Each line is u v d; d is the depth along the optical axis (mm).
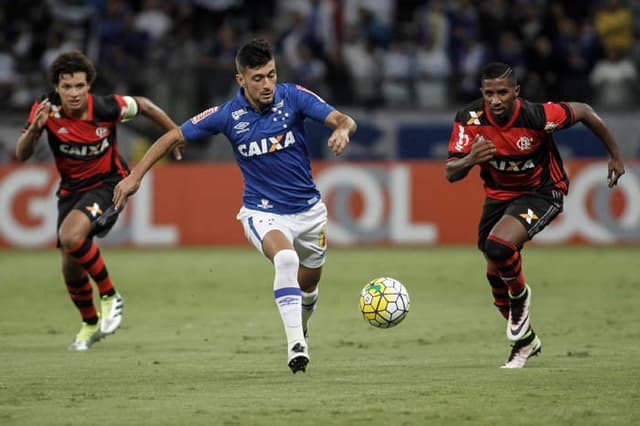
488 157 26406
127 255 64375
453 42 78688
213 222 69000
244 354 31109
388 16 84062
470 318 39656
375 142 74625
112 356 30859
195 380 25875
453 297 46062
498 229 27234
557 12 77938
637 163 67438
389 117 74688
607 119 74125
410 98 76438
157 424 20266
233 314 41594
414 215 68250
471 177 68438
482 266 57500
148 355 31031
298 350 24781
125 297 46812
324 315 40969
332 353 31219
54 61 31594
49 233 67750
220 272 55844
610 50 75438
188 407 21969
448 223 68312
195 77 72625
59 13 80875
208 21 83000
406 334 35656
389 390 23828
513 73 26922
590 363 28156
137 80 73062
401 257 62219
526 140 27484
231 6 83688
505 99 26672
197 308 43438
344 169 68062
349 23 81312
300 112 27047
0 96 74438
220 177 69000
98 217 32375
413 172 68312
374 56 77625
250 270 56688
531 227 27438
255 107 26906
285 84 27375
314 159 74062
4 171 67875
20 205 67812
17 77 76688
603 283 50156
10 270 57219
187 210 68875
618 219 67688
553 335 34656
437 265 58062
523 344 27609
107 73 73188
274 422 20281
